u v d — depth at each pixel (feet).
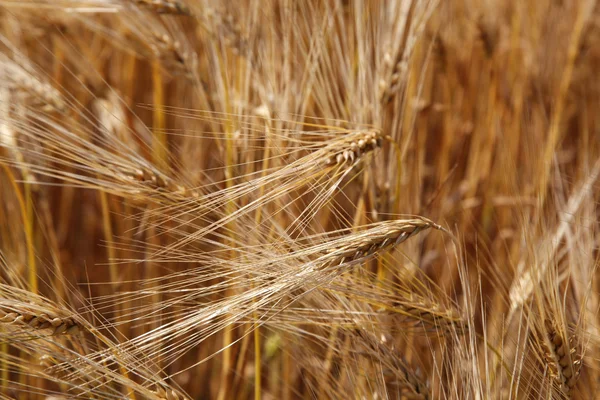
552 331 2.91
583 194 3.32
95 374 2.84
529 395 2.96
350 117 3.23
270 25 3.34
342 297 3.01
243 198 3.12
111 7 3.44
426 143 4.20
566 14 4.24
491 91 3.96
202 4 3.37
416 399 2.99
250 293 2.81
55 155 3.50
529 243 3.04
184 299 2.88
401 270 3.08
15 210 3.45
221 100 3.33
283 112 3.25
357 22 3.27
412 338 3.30
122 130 3.50
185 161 3.61
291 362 3.58
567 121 4.29
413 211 3.65
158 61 3.43
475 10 4.13
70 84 3.91
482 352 3.29
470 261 3.74
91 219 4.00
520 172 3.86
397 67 3.24
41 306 2.77
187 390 3.78
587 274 3.12
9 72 3.24
